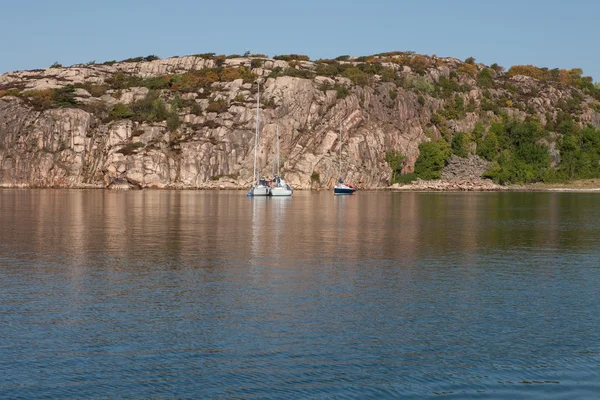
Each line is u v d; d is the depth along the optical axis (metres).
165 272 30.06
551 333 20.31
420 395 15.43
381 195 123.19
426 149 161.62
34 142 135.88
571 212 74.50
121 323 21.06
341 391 15.62
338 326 20.91
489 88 193.25
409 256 35.94
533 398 15.29
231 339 19.42
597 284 28.05
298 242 41.72
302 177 141.38
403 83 175.38
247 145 141.38
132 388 15.70
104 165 133.62
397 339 19.58
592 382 16.25
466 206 86.31
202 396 15.27
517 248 39.81
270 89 151.38
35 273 29.59
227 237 44.12
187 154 135.75
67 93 148.62
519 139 172.88
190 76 164.50
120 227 50.41
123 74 172.25
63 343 18.92
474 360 17.78
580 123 193.62
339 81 161.50
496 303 24.27
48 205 78.25
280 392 15.52
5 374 16.48
